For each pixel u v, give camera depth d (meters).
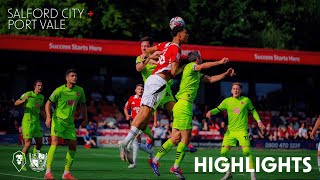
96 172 40.12
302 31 103.38
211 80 34.00
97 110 79.19
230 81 91.44
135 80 88.31
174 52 31.14
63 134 34.34
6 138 72.06
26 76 82.00
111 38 90.44
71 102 34.47
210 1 98.88
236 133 36.94
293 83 96.00
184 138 34.22
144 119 30.83
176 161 34.34
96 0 88.19
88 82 85.44
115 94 86.06
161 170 42.69
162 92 31.14
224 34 99.06
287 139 83.50
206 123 80.25
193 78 34.34
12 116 73.69
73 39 75.62
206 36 99.44
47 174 33.81
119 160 50.84
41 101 44.78
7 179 34.44
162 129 76.81
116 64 84.38
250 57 83.06
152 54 31.83
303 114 90.38
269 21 99.62
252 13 99.56
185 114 34.19
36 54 78.94
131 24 90.06
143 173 39.91
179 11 98.19
